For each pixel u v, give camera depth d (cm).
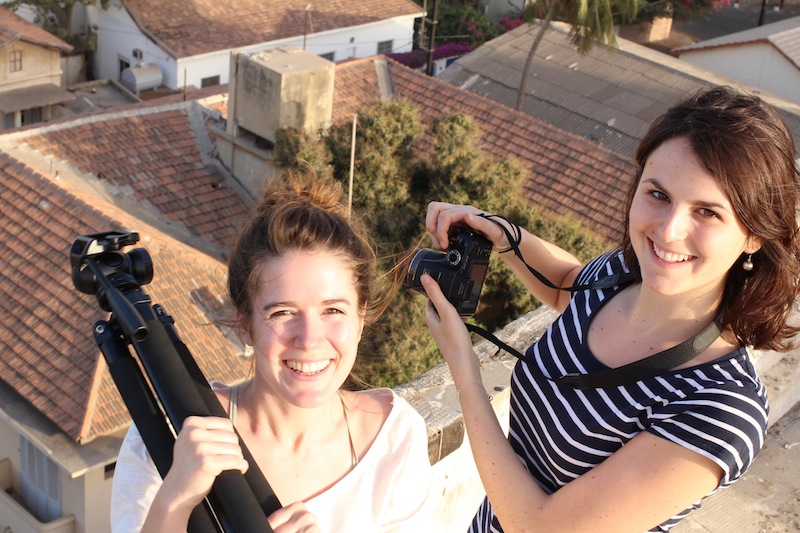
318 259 157
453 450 299
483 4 3231
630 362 193
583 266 234
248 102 1229
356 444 183
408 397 305
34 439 922
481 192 1041
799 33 2322
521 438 213
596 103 2006
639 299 193
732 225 167
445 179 1042
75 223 1070
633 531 175
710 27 3369
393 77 1527
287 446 176
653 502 173
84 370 955
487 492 190
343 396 187
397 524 184
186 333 977
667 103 2005
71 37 2555
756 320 179
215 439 121
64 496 984
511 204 1062
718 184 163
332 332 159
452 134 1043
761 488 340
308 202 165
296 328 157
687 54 2392
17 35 2267
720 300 185
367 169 1038
